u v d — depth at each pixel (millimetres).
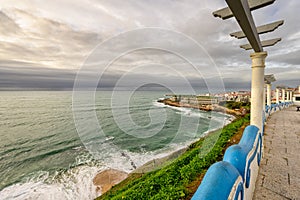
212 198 729
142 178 5234
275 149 3850
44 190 7230
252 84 3381
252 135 2201
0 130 18703
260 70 3244
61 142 12641
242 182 1291
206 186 819
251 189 2018
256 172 2510
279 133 5344
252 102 3371
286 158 3311
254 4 1700
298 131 5609
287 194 2150
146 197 3420
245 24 1733
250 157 1821
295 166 2949
